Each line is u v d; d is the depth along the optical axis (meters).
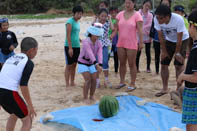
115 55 8.34
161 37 6.30
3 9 49.94
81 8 6.93
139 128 4.95
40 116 5.60
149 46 8.74
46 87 7.60
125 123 5.14
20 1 49.62
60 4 50.19
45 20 33.66
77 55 7.18
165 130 4.86
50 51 12.88
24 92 4.02
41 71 9.38
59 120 5.32
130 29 6.69
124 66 7.20
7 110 4.20
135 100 6.27
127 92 7.00
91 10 45.78
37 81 8.20
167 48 6.38
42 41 15.87
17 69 4.04
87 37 6.02
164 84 6.73
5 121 5.38
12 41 7.09
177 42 6.07
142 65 10.02
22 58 4.10
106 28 7.26
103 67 7.40
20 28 23.58
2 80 4.07
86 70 6.11
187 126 3.70
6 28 6.99
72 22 6.89
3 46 6.97
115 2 35.78
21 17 38.66
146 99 6.47
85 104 6.24
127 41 6.77
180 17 5.94
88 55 5.95
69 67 7.32
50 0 50.28
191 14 3.47
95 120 5.29
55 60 11.03
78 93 6.99
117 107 5.55
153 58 11.04
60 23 28.70
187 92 3.55
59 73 9.12
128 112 5.65
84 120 5.26
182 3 23.58
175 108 5.91
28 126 4.21
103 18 7.11
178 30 5.96
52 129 5.02
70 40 6.88
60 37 17.34
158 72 8.75
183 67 6.27
